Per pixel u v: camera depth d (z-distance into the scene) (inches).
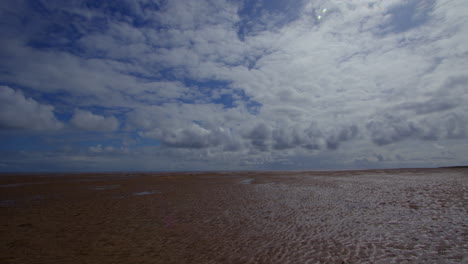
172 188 1034.1
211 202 671.1
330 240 343.6
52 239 365.4
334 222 437.7
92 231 405.4
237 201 681.0
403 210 510.6
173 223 452.4
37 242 352.2
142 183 1300.4
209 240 354.9
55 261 285.3
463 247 301.6
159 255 300.4
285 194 805.2
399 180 1221.7
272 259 283.0
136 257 295.3
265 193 839.1
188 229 412.8
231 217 493.7
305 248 315.6
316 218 470.0
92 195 825.5
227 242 344.8
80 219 487.2
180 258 290.2
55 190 976.3
